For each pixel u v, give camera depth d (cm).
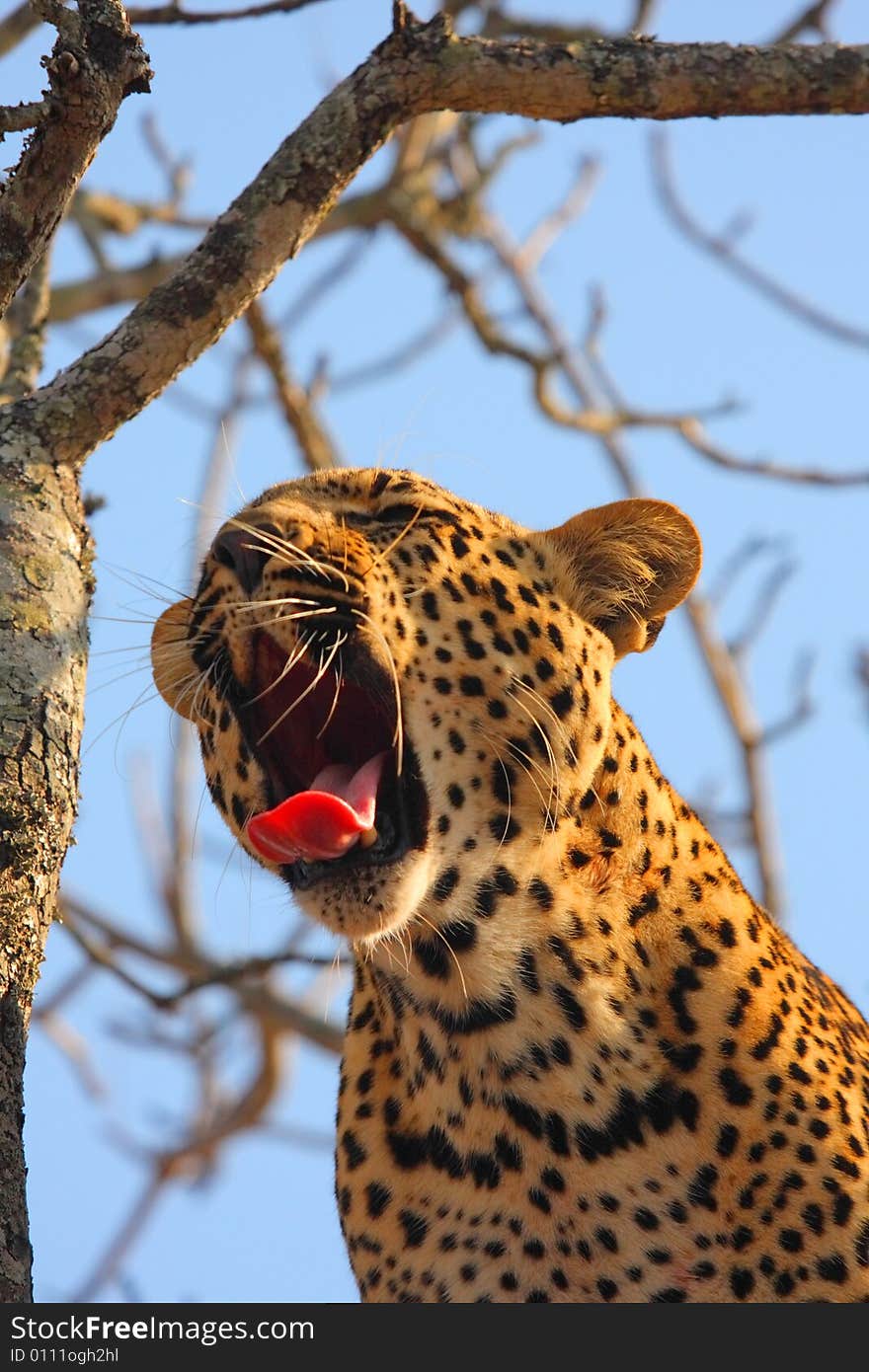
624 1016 848
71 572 710
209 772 938
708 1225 828
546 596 926
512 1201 849
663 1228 831
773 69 821
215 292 750
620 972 855
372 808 834
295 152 771
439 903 856
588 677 906
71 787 681
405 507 912
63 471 730
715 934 878
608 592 965
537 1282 843
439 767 855
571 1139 842
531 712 875
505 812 863
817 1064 868
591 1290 837
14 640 683
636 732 948
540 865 859
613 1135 839
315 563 844
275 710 920
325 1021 1642
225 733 910
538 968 852
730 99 821
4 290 706
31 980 658
